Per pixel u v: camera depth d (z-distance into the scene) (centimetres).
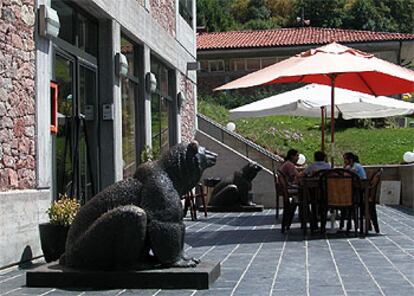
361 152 2467
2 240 705
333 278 640
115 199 634
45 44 843
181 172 645
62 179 947
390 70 1068
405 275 654
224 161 1867
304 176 1038
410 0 6325
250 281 629
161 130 1627
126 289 598
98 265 623
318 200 1068
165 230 621
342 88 1406
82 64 1061
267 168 1912
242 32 3875
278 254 825
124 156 1259
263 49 3428
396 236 1020
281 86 3167
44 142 831
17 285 626
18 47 775
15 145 761
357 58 1083
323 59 1073
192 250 877
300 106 1470
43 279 617
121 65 1154
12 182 751
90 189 1084
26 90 792
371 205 1073
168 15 1662
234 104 3091
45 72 841
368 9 5747
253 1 6488
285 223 1134
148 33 1423
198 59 3500
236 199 1639
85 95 1080
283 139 2508
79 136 1019
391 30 5934
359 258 779
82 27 1070
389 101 1467
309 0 5831
